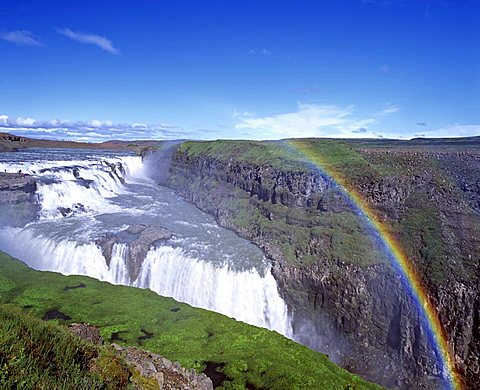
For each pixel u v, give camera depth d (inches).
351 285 2039.9
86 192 3420.3
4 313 679.7
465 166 2664.9
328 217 2551.7
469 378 1722.4
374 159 3088.1
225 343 1433.3
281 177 2945.4
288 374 1255.5
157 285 2260.1
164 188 4498.0
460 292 1846.7
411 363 1797.5
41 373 510.0
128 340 1395.2
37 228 2598.4
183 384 831.7
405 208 2439.7
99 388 568.7
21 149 6569.9
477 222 2153.1
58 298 1673.2
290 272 2207.2
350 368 1868.8
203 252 2377.0
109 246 2367.1
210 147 4530.0
